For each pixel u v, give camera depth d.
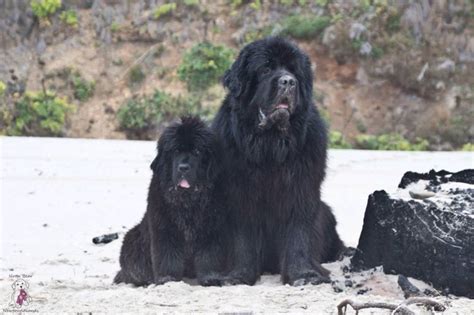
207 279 11.17
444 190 10.95
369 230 11.20
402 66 38.16
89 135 37.09
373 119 37.28
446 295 10.16
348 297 9.84
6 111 37.53
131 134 37.06
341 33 38.47
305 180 11.30
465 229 10.15
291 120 11.09
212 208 11.26
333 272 11.58
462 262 10.09
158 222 11.25
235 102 11.26
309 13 39.62
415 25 39.28
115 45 39.97
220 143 11.42
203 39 39.62
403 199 10.77
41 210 17.66
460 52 39.06
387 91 38.16
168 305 9.55
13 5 40.59
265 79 10.98
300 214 11.36
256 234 11.48
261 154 11.11
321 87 37.91
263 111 10.96
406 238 10.63
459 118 37.25
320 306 9.43
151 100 37.25
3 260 13.79
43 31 40.38
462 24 39.56
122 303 9.64
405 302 8.29
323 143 11.52
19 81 38.84
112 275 12.75
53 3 40.25
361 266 11.31
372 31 38.84
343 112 37.28
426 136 36.88
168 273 11.27
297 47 11.33
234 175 11.27
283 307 9.38
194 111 36.22
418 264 10.49
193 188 11.06
